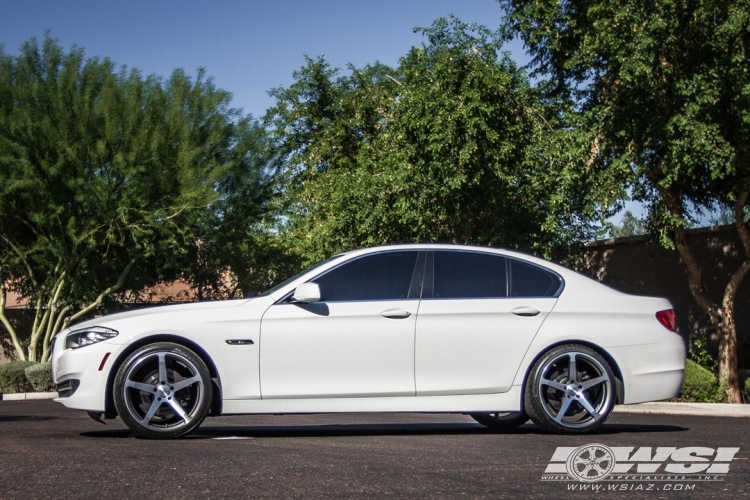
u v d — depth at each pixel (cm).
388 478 520
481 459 596
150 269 2633
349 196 1919
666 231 1590
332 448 657
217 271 2712
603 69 1606
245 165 2427
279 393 743
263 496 465
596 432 791
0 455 621
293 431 845
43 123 2108
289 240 2942
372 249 787
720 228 1873
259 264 2809
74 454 622
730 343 1591
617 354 779
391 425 943
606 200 1508
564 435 761
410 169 1742
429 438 735
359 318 754
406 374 754
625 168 1488
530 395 764
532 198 1775
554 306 779
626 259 2127
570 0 1709
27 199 2178
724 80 1450
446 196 1752
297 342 746
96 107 2170
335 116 2834
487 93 1670
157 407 727
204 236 2430
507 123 1706
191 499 457
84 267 2416
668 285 2011
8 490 484
